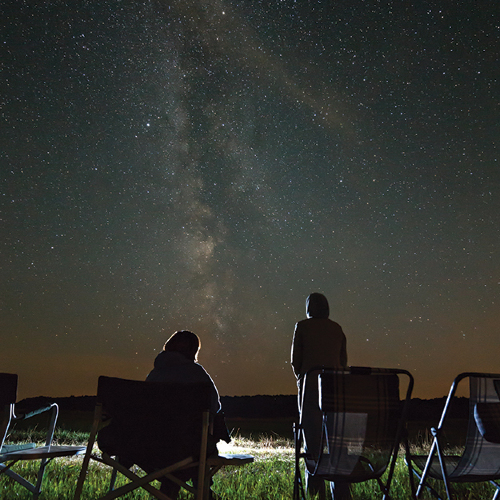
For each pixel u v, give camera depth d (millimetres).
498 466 2350
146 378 2727
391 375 2340
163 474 2213
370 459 2291
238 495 3475
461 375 2311
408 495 3406
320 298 3799
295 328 3703
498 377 2346
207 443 2346
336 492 3072
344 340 3699
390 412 2295
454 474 2389
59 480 3807
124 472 2227
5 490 3383
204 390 2264
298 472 2521
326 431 2309
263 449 7840
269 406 24719
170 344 2879
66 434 8641
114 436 2283
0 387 2395
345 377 2307
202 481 2172
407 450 2320
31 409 2629
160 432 2273
